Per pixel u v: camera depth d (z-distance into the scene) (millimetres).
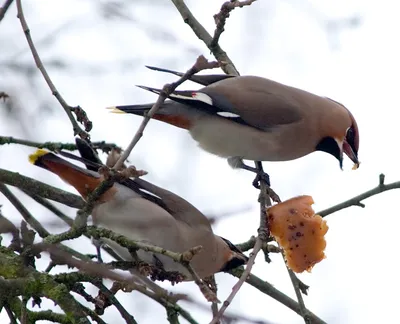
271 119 12852
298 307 11102
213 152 13023
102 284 8703
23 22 10102
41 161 9555
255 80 13367
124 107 12266
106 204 10242
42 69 9961
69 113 9852
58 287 8344
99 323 8602
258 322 7707
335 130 13219
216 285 11203
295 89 13469
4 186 10383
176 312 9156
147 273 8367
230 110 12797
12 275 8445
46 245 7844
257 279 11164
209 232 10773
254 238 11273
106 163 9578
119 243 7973
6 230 8719
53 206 10664
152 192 10680
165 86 7699
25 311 8273
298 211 10266
